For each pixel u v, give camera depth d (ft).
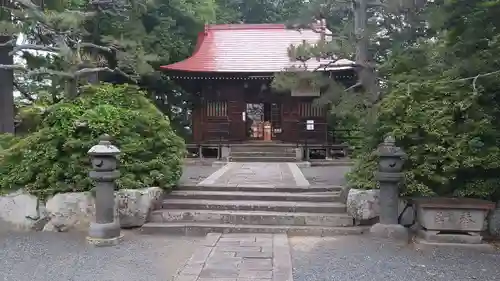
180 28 80.43
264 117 76.54
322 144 67.21
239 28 82.69
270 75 66.85
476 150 25.23
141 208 28.09
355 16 36.14
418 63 32.37
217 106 72.54
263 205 29.55
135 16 60.70
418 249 23.54
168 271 20.15
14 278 19.22
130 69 53.06
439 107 27.22
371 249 23.47
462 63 25.81
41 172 28.84
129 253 23.11
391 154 25.07
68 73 40.81
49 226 28.22
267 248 23.32
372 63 35.76
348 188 29.68
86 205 27.86
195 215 28.73
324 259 21.68
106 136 25.84
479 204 23.97
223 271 19.44
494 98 27.30
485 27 25.80
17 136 36.09
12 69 43.34
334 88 37.04
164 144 32.78
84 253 23.09
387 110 28.53
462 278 19.10
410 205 26.78
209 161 63.52
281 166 54.24
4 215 28.73
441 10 27.76
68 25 41.93
